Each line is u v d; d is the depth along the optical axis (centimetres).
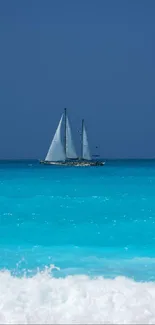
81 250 2883
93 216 4512
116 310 1500
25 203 5619
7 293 1617
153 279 2123
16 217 4450
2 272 2066
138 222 4134
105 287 1728
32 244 3106
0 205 5419
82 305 1527
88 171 14625
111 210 4953
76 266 2400
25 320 1424
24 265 2430
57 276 2170
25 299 1569
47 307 1516
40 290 1648
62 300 1574
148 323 1434
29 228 3825
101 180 9788
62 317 1449
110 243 3144
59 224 4038
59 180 9894
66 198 6125
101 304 1538
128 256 2686
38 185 8456
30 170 15675
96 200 5900
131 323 1427
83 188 7731
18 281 1789
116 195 6494
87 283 1780
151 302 1577
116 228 3825
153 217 4425
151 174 12250
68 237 3403
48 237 3400
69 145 15162
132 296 1620
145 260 2559
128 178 10425
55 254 2752
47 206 5312
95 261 2533
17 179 10331
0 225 3991
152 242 3177
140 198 6100
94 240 3266
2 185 8525
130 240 3266
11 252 2822
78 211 4881
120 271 2278
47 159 15200
